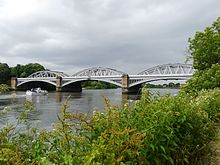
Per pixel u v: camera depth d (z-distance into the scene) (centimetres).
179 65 6812
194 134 486
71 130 268
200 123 521
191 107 511
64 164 211
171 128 361
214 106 815
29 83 10081
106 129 277
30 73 11350
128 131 262
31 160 216
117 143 257
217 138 650
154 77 7006
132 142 263
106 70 8712
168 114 377
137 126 324
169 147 355
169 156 340
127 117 337
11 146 224
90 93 7944
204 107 728
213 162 507
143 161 289
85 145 250
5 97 4762
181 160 400
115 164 235
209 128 610
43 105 3781
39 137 259
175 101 466
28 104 357
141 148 289
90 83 12194
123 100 409
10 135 262
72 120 289
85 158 212
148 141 309
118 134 262
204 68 1905
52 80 9275
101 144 246
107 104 335
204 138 539
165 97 480
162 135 333
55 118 1739
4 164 196
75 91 9406
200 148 485
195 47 1933
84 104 3709
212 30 1892
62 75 9738
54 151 233
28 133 282
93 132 281
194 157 462
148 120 340
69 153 222
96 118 304
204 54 1869
